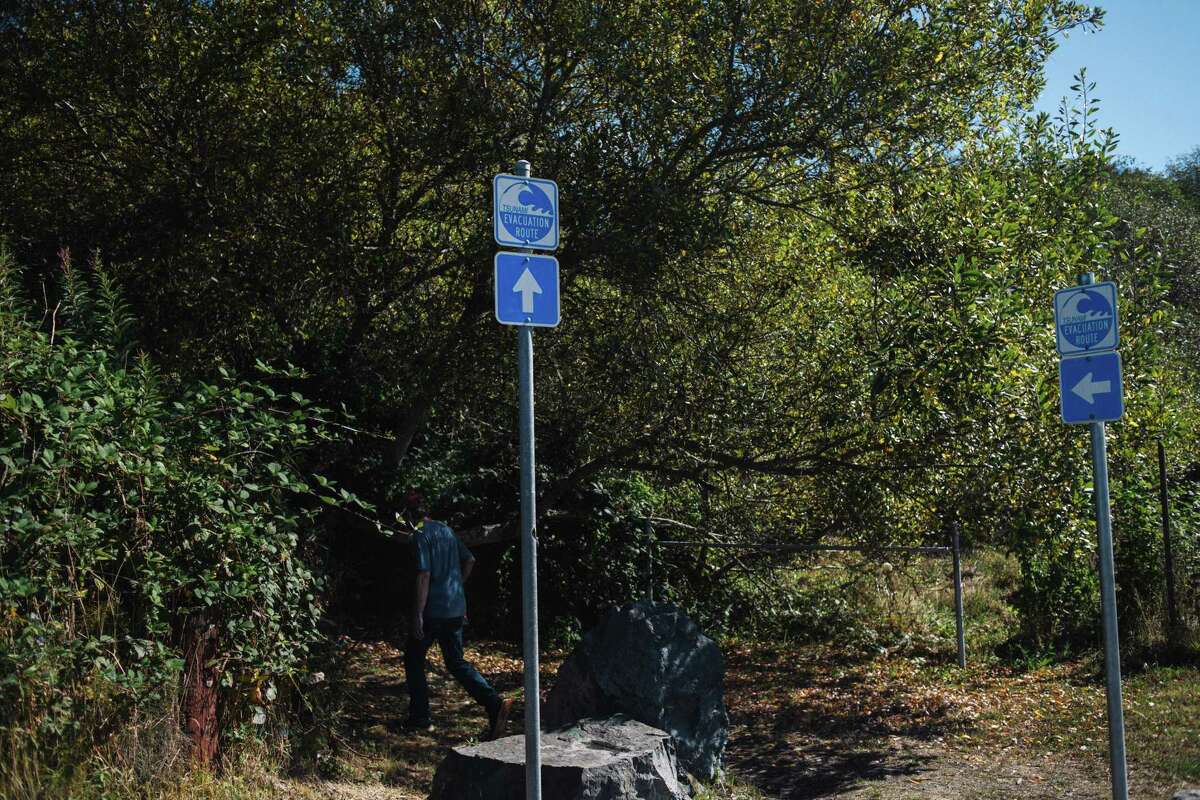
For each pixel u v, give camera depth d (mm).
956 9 8953
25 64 8781
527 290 4992
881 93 8641
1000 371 8297
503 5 9375
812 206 9891
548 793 5496
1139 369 8828
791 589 13211
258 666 5758
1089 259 9164
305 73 8547
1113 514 11422
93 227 8727
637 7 8828
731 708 9656
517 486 12234
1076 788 6848
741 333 9500
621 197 8586
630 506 12602
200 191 8656
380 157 9359
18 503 4754
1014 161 9602
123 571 5293
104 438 5270
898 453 9188
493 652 11648
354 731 7398
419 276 9297
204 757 5469
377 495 10477
